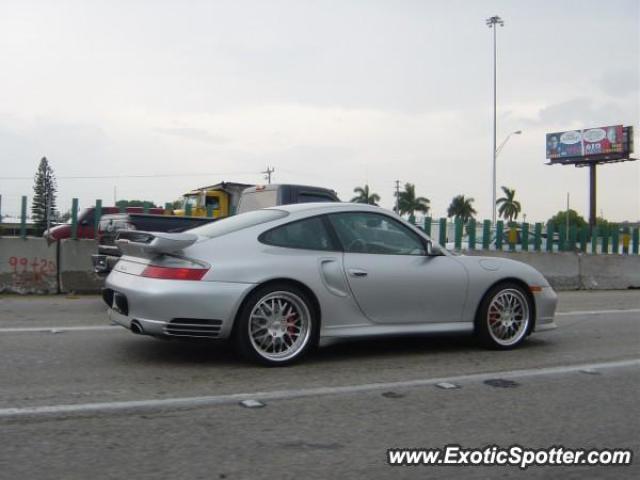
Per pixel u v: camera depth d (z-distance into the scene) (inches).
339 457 151.9
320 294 235.3
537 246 666.8
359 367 239.9
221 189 857.5
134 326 223.5
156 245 217.9
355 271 241.4
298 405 189.9
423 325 257.3
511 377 232.7
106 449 151.3
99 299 441.4
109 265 366.9
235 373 222.8
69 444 153.8
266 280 225.5
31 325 315.0
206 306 217.3
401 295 250.4
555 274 650.2
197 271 219.0
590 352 283.1
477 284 267.7
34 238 469.4
